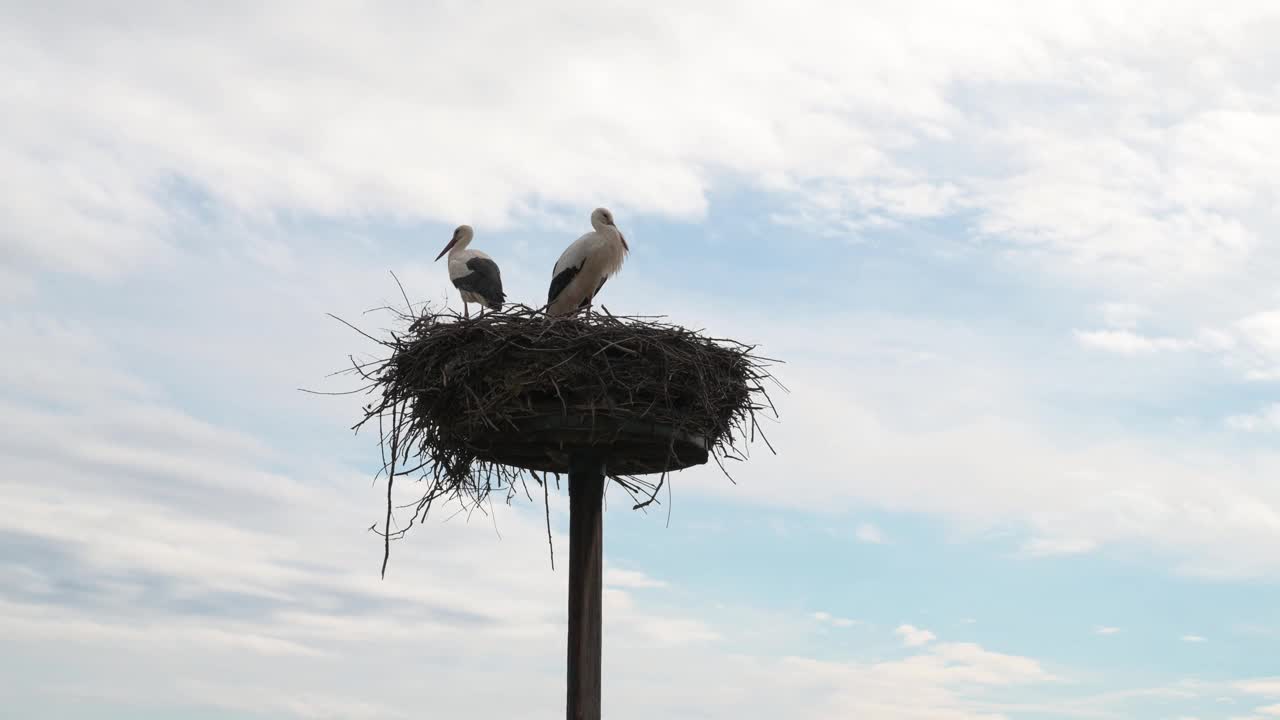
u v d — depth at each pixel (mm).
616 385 10570
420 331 11281
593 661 10711
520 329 10641
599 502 11078
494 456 11602
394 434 11109
